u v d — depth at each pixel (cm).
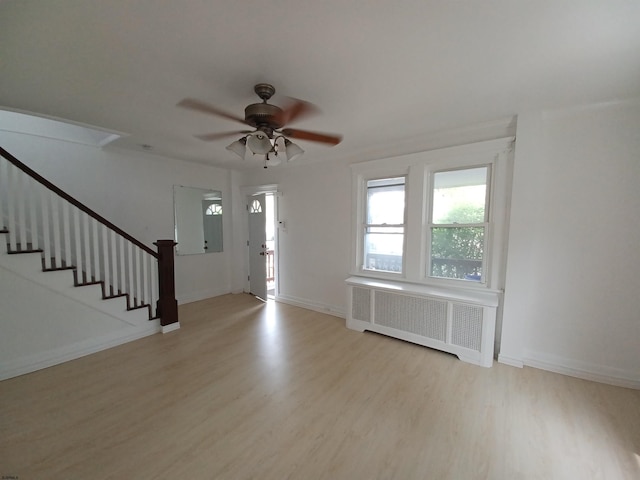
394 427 179
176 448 162
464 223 286
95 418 187
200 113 238
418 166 308
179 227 440
